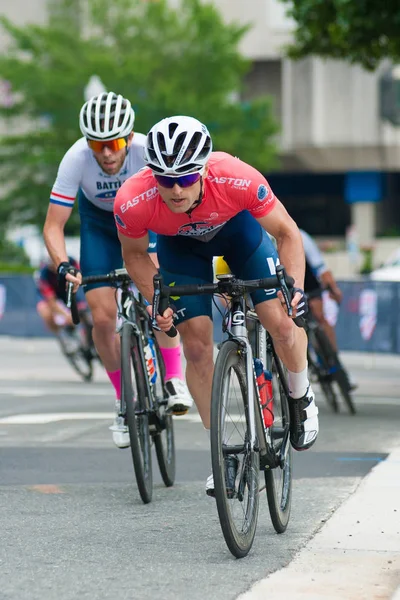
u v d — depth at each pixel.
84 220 17.52
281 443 13.01
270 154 103.75
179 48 102.69
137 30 102.31
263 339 13.05
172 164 11.41
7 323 54.09
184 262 13.43
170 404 15.66
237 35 103.12
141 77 98.19
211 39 101.75
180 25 103.50
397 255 60.53
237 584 10.49
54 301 33.66
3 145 103.00
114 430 15.98
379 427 22.53
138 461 14.45
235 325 12.07
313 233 135.62
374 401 28.22
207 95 102.44
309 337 24.86
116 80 97.81
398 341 42.44
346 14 34.53
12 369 37.19
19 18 125.06
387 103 114.81
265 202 12.37
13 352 45.03
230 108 101.38
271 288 11.92
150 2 102.31
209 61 101.88
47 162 99.06
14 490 15.59
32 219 106.62
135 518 13.70
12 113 101.88
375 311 42.94
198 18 102.00
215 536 12.66
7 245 108.69
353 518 13.32
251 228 13.14
